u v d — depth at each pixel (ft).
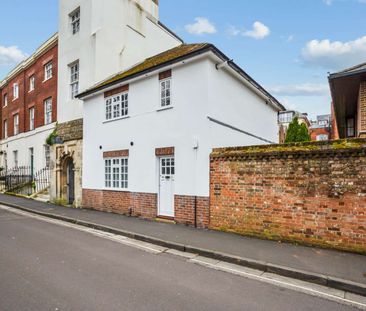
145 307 12.84
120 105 38.99
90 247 22.75
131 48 55.47
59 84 55.93
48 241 24.36
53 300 13.28
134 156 35.96
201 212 28.66
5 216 37.40
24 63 74.28
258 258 19.17
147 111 34.81
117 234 27.66
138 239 25.63
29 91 73.41
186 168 30.19
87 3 50.67
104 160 40.83
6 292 14.06
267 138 48.98
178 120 31.32
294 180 23.08
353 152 20.59
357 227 20.33
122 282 15.65
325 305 13.66
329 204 21.47
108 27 51.19
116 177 38.88
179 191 30.60
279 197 23.75
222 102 32.22
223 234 25.86
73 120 48.42
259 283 16.12
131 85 37.14
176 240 23.73
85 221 32.01
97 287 14.88
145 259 20.01
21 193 59.88
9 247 22.18
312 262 18.39
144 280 16.03
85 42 50.42
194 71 30.37
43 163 63.36
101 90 41.04
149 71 33.76
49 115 63.16
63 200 47.11
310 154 22.39
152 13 62.03
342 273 16.55
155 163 33.42
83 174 43.91
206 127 28.94
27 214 39.42
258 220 24.80
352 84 31.09
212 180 28.02
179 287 15.23
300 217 22.66
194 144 29.48
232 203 26.48
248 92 40.40
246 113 39.32
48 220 34.94
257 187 24.98
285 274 17.31
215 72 30.91
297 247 21.76
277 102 50.34
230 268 18.53
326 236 21.48
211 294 14.48
